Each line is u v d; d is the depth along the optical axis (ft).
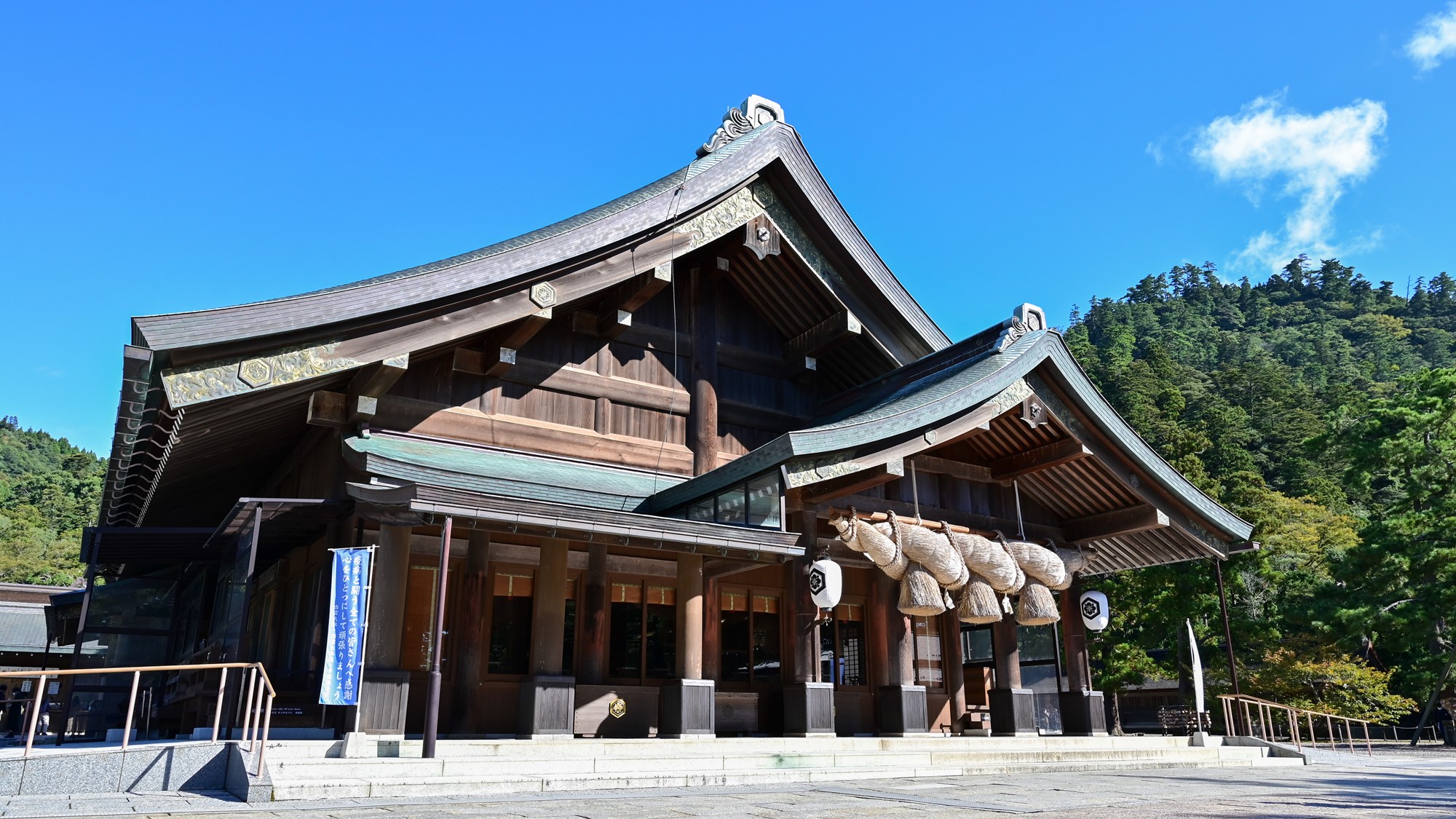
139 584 50.31
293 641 47.01
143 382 33.86
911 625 56.75
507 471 43.73
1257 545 54.70
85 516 316.60
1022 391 47.55
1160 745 50.80
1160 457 51.39
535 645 38.73
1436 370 128.06
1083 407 49.24
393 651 35.45
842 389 59.72
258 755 26.58
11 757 25.29
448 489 32.53
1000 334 47.52
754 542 38.86
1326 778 36.73
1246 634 109.70
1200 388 308.19
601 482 46.73
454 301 40.42
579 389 49.01
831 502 46.47
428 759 28.45
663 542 36.99
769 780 32.65
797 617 43.06
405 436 43.45
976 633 61.98
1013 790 29.58
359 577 32.55
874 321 53.98
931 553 44.80
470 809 22.98
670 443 51.31
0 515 296.92
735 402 54.49
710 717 39.68
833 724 42.04
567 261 43.11
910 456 46.96
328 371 37.06
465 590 40.55
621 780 29.60
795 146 50.57
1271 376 313.73
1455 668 108.06
